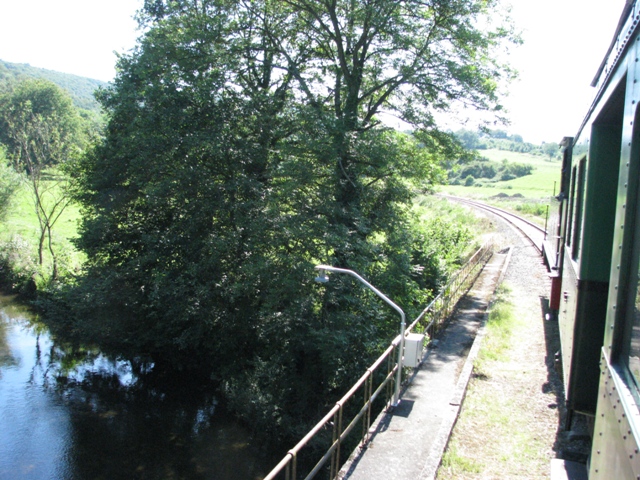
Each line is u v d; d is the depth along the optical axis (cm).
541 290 1628
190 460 1303
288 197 1465
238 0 1667
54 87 6269
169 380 1838
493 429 746
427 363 1074
